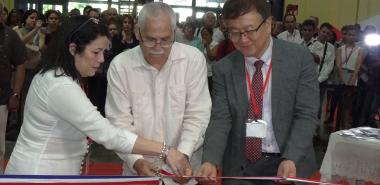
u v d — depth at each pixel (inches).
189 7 607.5
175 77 92.7
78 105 75.9
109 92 94.2
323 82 292.4
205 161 88.2
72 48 77.3
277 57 89.1
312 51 293.6
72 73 78.0
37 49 244.8
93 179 77.9
